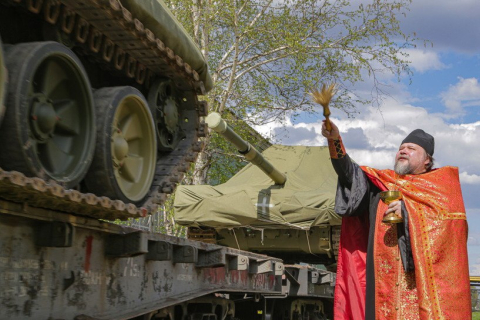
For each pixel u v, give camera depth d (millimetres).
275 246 14195
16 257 4012
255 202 13539
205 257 7023
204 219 13750
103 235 5086
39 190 3838
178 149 6895
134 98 5582
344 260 4777
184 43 6203
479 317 23797
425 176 4348
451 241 4133
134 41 5637
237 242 14453
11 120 4027
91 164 5137
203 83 6887
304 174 14477
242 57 20719
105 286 5074
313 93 4512
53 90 4699
